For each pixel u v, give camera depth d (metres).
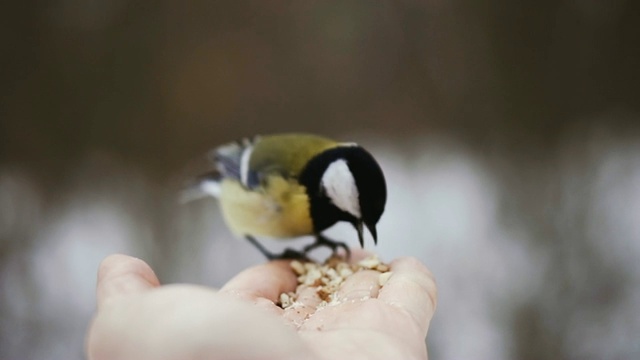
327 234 0.67
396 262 0.52
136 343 0.40
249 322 0.39
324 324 0.46
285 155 0.56
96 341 0.42
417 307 0.48
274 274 0.52
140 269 0.45
